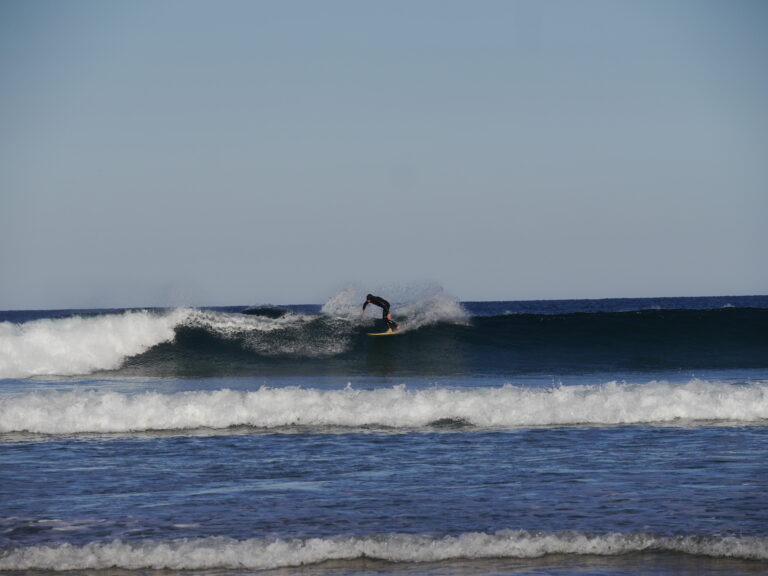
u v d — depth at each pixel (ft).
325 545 101.55
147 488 127.95
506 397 187.93
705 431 169.17
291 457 148.56
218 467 141.38
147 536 105.91
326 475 135.33
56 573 96.37
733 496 120.37
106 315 287.07
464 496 122.21
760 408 183.73
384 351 294.46
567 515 112.78
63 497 123.24
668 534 104.63
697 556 99.14
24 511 116.37
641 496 120.98
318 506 117.91
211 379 246.68
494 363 278.26
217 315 301.63
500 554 100.01
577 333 326.44
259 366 269.23
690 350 304.71
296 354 286.66
